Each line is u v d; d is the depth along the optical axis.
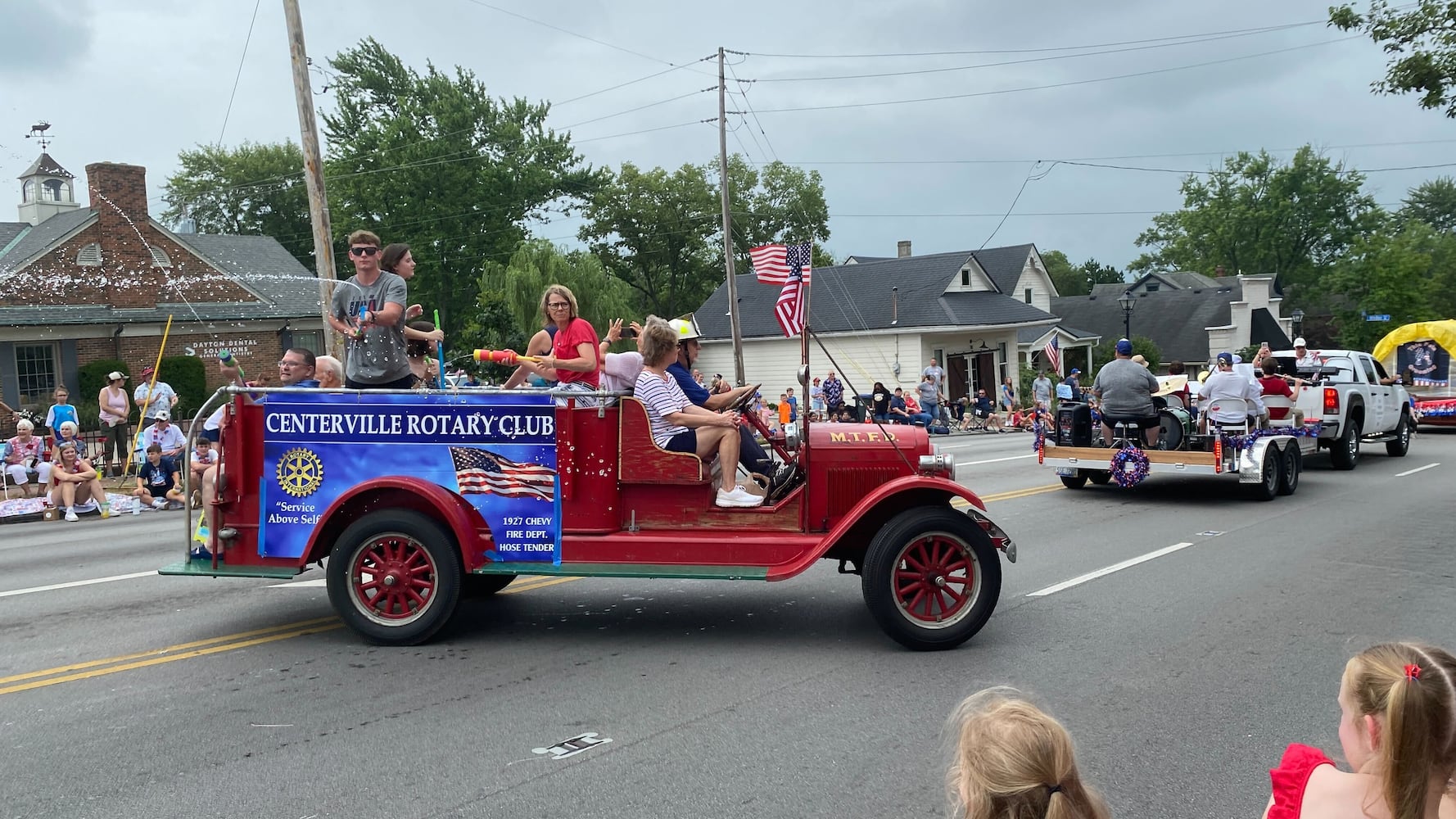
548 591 8.15
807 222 56.88
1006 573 8.65
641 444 6.55
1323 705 5.34
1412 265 43.53
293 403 6.60
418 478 6.55
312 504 6.61
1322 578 8.38
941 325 33.38
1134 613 7.29
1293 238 69.81
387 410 6.56
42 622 7.27
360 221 46.72
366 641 6.60
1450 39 11.92
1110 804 4.19
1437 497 13.17
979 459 18.97
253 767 4.57
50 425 17.80
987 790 2.32
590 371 7.20
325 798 4.25
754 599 7.85
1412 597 7.70
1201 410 13.68
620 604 7.71
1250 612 7.29
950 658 6.23
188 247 29.94
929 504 6.68
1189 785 4.38
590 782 4.39
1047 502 13.03
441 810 4.12
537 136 50.25
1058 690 5.60
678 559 6.49
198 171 54.75
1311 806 2.51
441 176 46.56
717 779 4.41
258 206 54.56
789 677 5.84
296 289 32.78
